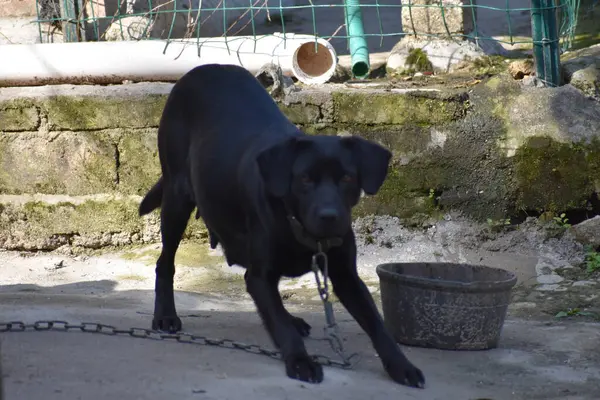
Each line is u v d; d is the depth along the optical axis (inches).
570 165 318.7
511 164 321.4
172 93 224.4
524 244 319.0
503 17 462.0
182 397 158.2
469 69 362.0
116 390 159.3
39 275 318.7
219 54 340.5
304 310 269.3
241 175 195.2
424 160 323.9
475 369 201.6
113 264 326.0
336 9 494.6
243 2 462.0
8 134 334.3
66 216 335.3
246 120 207.0
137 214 333.4
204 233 329.4
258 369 181.2
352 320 251.3
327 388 173.9
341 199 175.0
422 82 343.6
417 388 181.9
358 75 358.6
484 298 211.2
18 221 337.4
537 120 320.2
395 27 482.6
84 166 333.4
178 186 220.8
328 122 324.5
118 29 368.2
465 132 322.0
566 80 335.0
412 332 217.5
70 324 215.2
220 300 280.2
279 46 340.5
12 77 341.1
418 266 231.0
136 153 331.0
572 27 383.6
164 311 220.5
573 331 240.5
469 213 325.7
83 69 339.9
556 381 195.2
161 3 396.8
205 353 192.1
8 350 182.5
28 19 381.7
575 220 329.1
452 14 365.7
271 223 185.2
